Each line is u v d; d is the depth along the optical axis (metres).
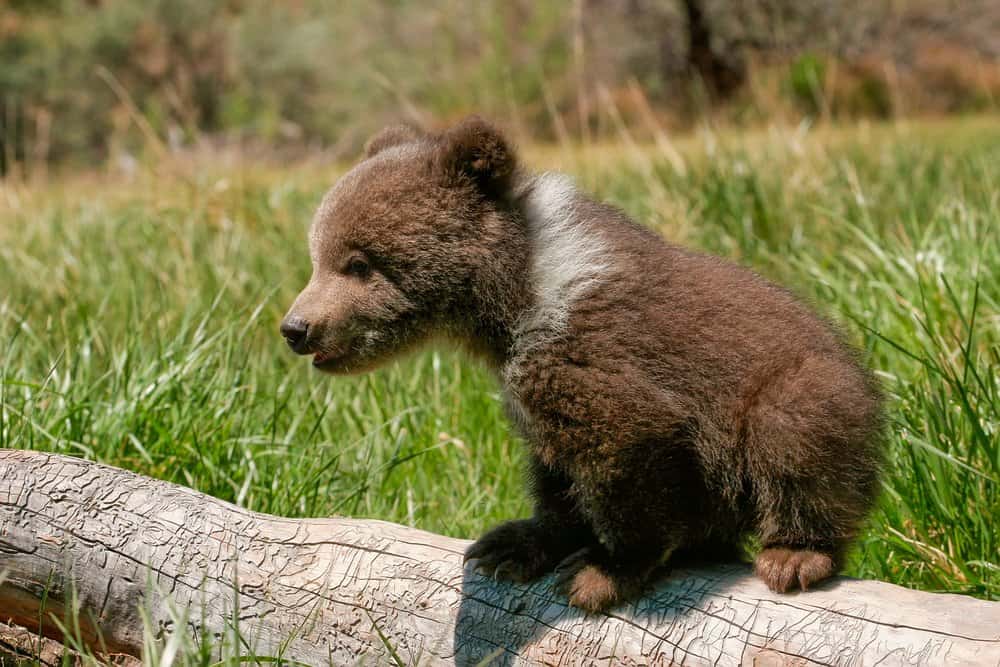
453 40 43.94
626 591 6.03
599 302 6.35
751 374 6.41
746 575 6.13
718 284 6.71
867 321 9.89
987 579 7.29
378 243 6.86
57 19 47.69
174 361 9.64
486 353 6.98
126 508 6.67
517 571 6.29
